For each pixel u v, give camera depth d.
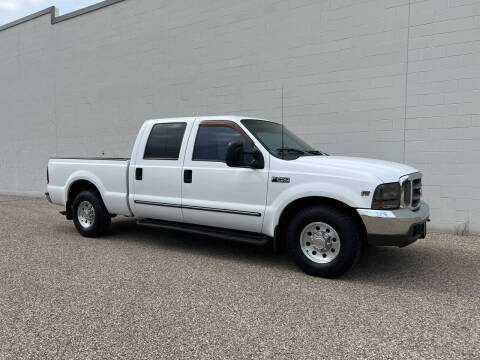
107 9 11.02
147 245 5.99
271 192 4.62
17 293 3.91
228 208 4.91
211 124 5.24
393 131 7.01
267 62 8.30
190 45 9.45
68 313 3.44
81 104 11.88
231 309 3.53
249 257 5.30
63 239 6.41
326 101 7.63
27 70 13.24
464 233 6.51
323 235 4.37
